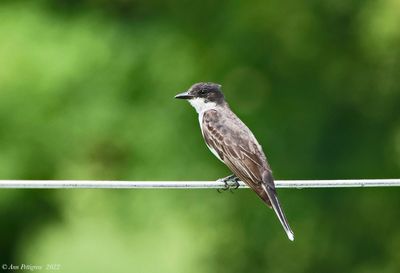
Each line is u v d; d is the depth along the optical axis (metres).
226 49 17.39
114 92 16.52
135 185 9.05
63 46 16.47
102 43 16.66
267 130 17.30
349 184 9.41
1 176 16.16
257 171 10.40
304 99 17.59
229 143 10.84
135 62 16.78
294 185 9.50
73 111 16.31
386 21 16.70
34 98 16.12
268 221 16.95
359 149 17.48
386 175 17.33
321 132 17.47
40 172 16.41
